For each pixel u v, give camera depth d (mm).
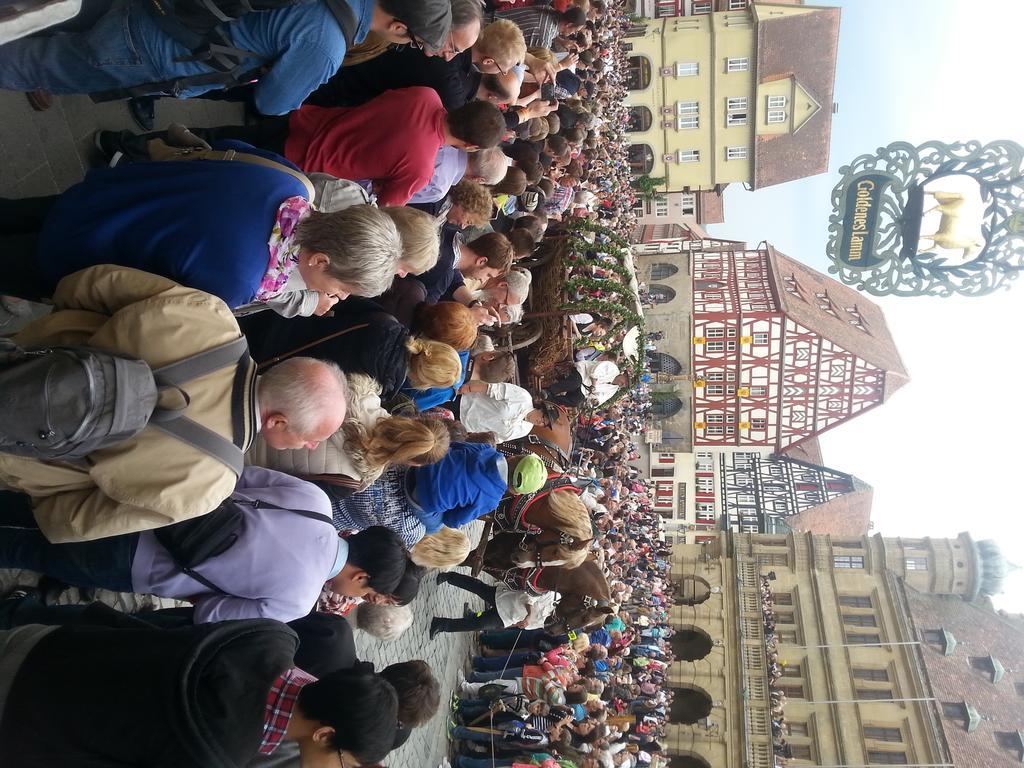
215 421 2531
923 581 22344
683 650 20781
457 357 4227
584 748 7902
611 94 18344
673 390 27031
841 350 26000
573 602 7016
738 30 28031
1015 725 19266
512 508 6480
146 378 2268
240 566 3156
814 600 19859
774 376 26656
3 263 3059
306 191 3018
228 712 2369
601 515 10688
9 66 3023
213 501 2584
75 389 2057
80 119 4117
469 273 5711
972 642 21219
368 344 4086
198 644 2426
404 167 4375
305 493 3492
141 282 2607
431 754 7027
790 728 18875
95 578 3182
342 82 4766
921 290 10359
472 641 9359
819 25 27531
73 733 2363
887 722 18312
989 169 9750
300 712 2811
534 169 6711
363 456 3762
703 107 29312
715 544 20797
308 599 3342
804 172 29406
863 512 29734
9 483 2684
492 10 8211
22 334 2639
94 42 2967
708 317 26875
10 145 3672
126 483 2473
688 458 27641
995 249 9836
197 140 3293
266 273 2834
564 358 6988
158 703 2330
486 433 5871
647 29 28547
